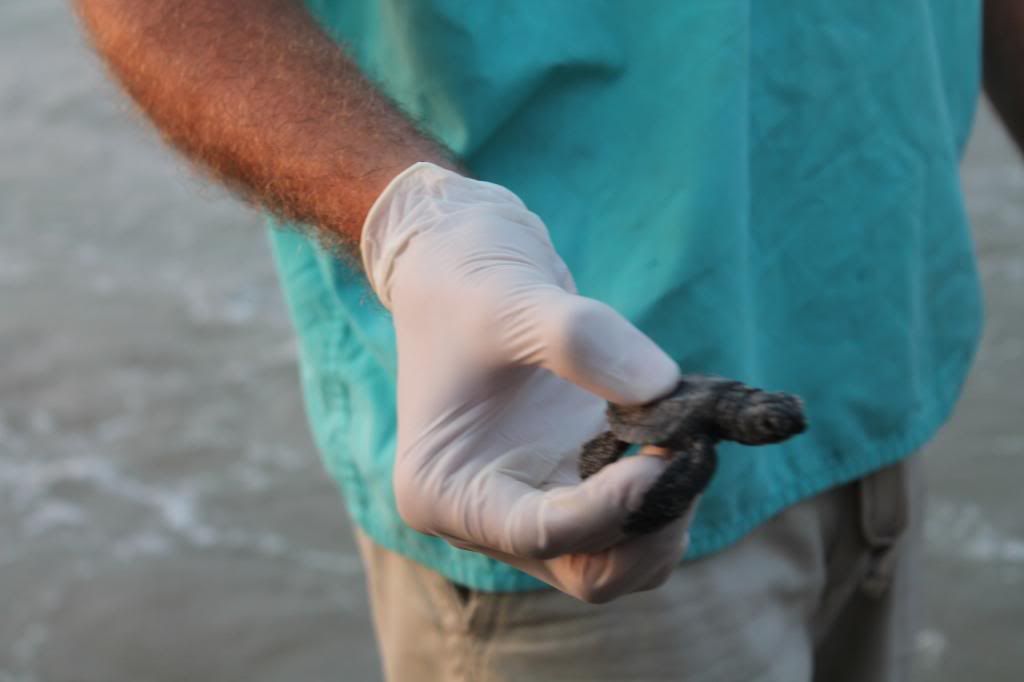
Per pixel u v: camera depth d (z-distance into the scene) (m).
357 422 0.98
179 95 0.84
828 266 0.96
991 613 3.33
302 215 0.82
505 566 0.95
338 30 0.94
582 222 0.92
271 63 0.84
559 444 0.76
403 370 0.77
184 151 0.85
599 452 0.74
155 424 4.40
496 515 0.75
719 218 0.91
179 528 3.92
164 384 4.61
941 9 1.01
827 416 0.98
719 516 0.94
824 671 1.08
